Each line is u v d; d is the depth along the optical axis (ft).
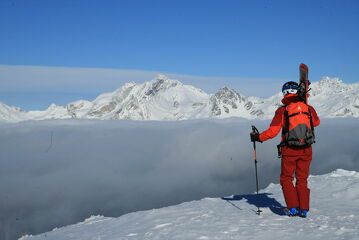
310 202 22.07
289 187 18.04
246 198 25.03
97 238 17.52
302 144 17.47
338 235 13.89
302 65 18.11
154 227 17.71
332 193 24.00
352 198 22.35
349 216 17.26
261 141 19.35
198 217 18.90
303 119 17.63
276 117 18.31
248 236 14.56
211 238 14.58
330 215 17.94
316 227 15.25
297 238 13.92
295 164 18.15
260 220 17.26
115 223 21.48
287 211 18.16
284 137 18.26
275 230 15.15
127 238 16.29
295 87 18.13
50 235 22.00
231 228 15.96
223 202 23.85
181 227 16.81
